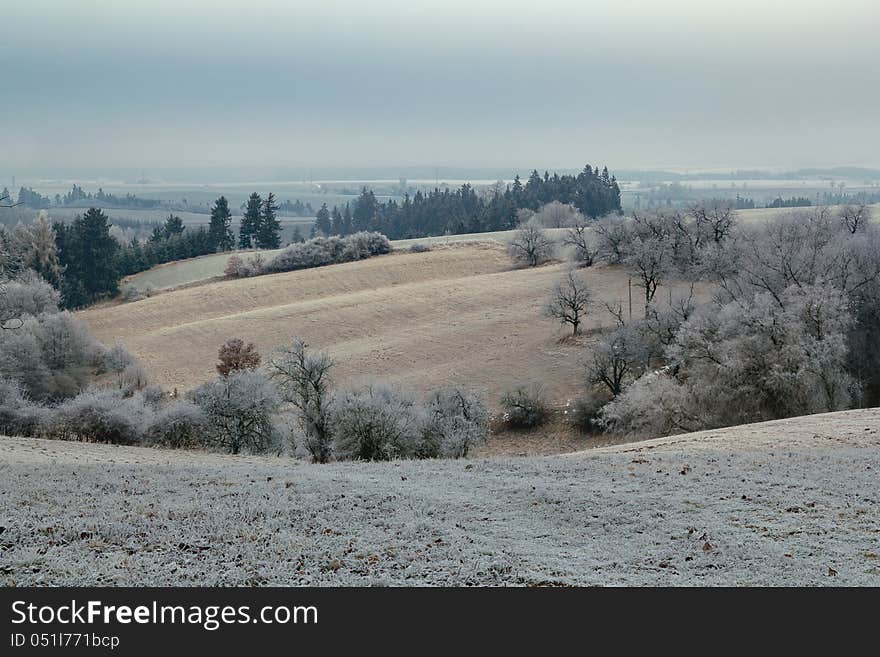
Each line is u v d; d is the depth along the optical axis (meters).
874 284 60.19
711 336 55.25
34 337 75.75
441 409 53.94
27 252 124.62
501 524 16.52
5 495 18.06
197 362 83.44
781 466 21.81
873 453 23.69
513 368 74.12
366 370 76.38
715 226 93.31
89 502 17.59
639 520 16.62
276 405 50.88
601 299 88.00
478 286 104.75
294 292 111.81
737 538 15.23
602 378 65.69
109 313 104.31
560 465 23.16
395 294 102.88
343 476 21.55
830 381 49.19
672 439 31.72
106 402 48.84
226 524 15.96
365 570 13.61
